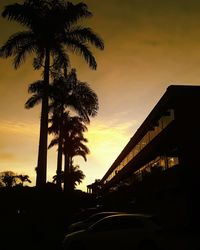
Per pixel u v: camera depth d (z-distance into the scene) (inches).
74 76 1589.6
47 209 1178.6
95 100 1589.6
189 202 1044.5
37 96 1283.2
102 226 565.6
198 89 1090.7
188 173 1040.8
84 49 1159.0
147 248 525.3
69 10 1157.7
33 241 832.3
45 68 1131.9
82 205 1908.2
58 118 1616.6
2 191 1493.6
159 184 1245.1
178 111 1082.1
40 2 1167.0
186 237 814.5
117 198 2235.5
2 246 756.6
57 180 1563.7
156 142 1268.5
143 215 557.9
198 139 1064.2
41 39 1139.9
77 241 571.2
